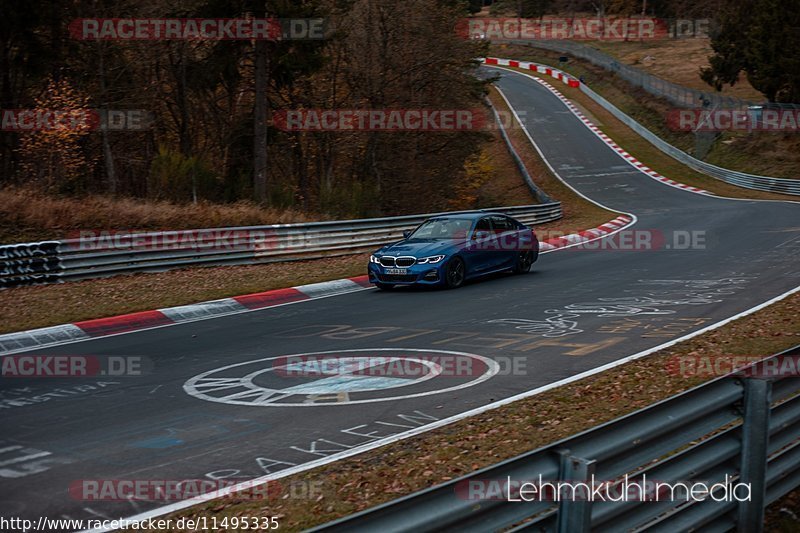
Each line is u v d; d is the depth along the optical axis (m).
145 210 38.72
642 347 17.62
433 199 67.19
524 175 89.19
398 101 63.47
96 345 19.88
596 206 72.94
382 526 5.48
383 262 28.39
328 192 51.84
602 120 122.06
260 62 51.16
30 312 23.59
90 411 13.52
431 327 20.98
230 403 13.83
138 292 27.17
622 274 30.53
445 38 63.16
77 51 50.06
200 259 33.44
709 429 8.12
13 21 44.75
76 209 36.91
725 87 128.62
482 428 11.90
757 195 76.38
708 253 35.91
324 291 29.25
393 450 11.00
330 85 65.06
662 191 81.00
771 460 8.88
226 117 61.75
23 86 50.25
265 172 51.56
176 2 49.22
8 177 47.34
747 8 101.19
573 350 17.59
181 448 11.34
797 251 34.53
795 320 19.56
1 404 14.15
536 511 6.42
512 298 25.64
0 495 9.53
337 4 61.94
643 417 7.38
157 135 62.91
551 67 172.12
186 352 18.69
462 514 5.87
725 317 20.89
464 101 68.19
